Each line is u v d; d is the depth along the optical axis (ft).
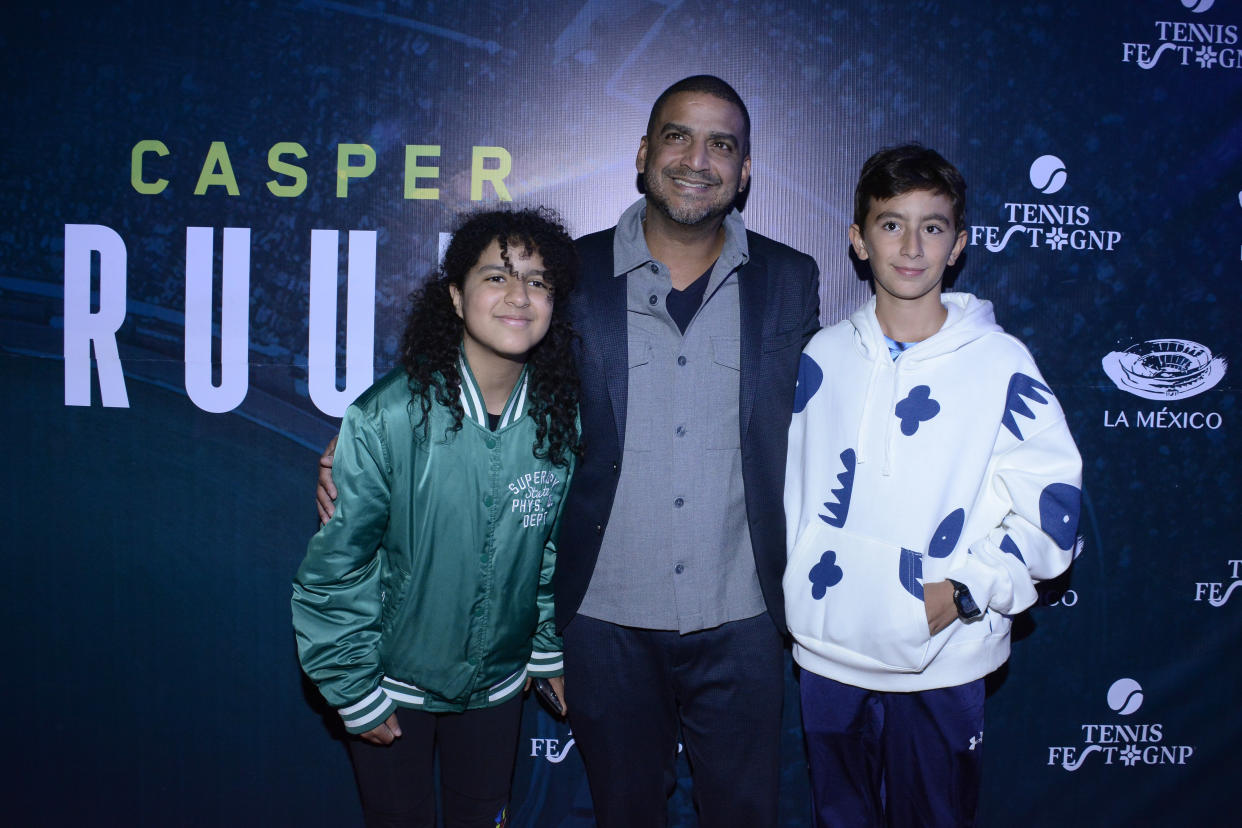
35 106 5.83
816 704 4.67
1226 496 5.92
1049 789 6.01
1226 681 5.98
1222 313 5.86
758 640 4.64
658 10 5.74
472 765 4.55
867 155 5.78
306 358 5.88
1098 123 5.77
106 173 5.85
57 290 5.88
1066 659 5.96
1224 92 5.80
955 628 4.36
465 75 5.78
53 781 6.12
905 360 4.42
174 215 5.85
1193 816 6.04
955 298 4.67
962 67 5.74
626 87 5.78
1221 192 5.82
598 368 4.47
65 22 5.81
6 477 5.96
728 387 4.52
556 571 4.67
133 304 5.88
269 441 5.92
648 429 4.49
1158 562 5.93
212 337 5.88
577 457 4.49
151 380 5.91
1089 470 5.90
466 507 4.11
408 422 4.02
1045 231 5.79
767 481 4.54
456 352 4.13
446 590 4.15
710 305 4.54
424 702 4.32
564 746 6.01
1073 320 5.82
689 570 4.48
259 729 6.07
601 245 4.71
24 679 6.06
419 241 5.83
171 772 6.11
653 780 4.84
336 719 6.06
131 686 6.06
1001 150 5.76
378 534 4.11
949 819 4.55
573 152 5.80
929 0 5.73
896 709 4.56
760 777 4.73
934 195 4.32
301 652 4.15
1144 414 5.88
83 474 5.95
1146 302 5.84
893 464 4.35
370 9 5.75
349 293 5.85
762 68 5.74
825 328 4.84
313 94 5.79
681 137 4.37
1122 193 5.80
